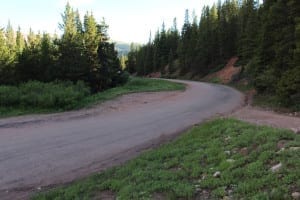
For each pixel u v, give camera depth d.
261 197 5.95
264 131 9.66
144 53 123.38
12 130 16.11
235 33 74.94
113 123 17.94
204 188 7.05
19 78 36.31
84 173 9.89
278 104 23.80
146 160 9.90
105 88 40.34
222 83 60.41
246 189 6.41
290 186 6.17
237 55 66.06
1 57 36.16
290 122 16.81
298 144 8.02
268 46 30.75
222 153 8.78
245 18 64.19
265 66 31.52
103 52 40.62
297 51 20.97
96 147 12.77
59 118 19.72
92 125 17.39
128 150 12.25
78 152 12.10
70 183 9.09
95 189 8.08
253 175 6.94
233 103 26.86
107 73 40.25
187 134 12.57
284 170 6.72
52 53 37.12
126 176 8.70
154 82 50.25
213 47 78.88
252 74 37.56
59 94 23.86
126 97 29.80
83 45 37.97
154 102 27.38
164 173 8.23
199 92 37.19
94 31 39.38
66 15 43.81
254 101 28.28
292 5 23.61
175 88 41.34
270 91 29.61
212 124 12.88
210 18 94.69
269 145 8.30
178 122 17.88
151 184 7.63
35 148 12.66
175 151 10.10
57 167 10.48
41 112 22.25
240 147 9.05
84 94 29.22
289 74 22.12
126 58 153.38
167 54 113.50
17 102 23.56
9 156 11.64
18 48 49.62
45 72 36.31
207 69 79.06
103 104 25.42
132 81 47.25
